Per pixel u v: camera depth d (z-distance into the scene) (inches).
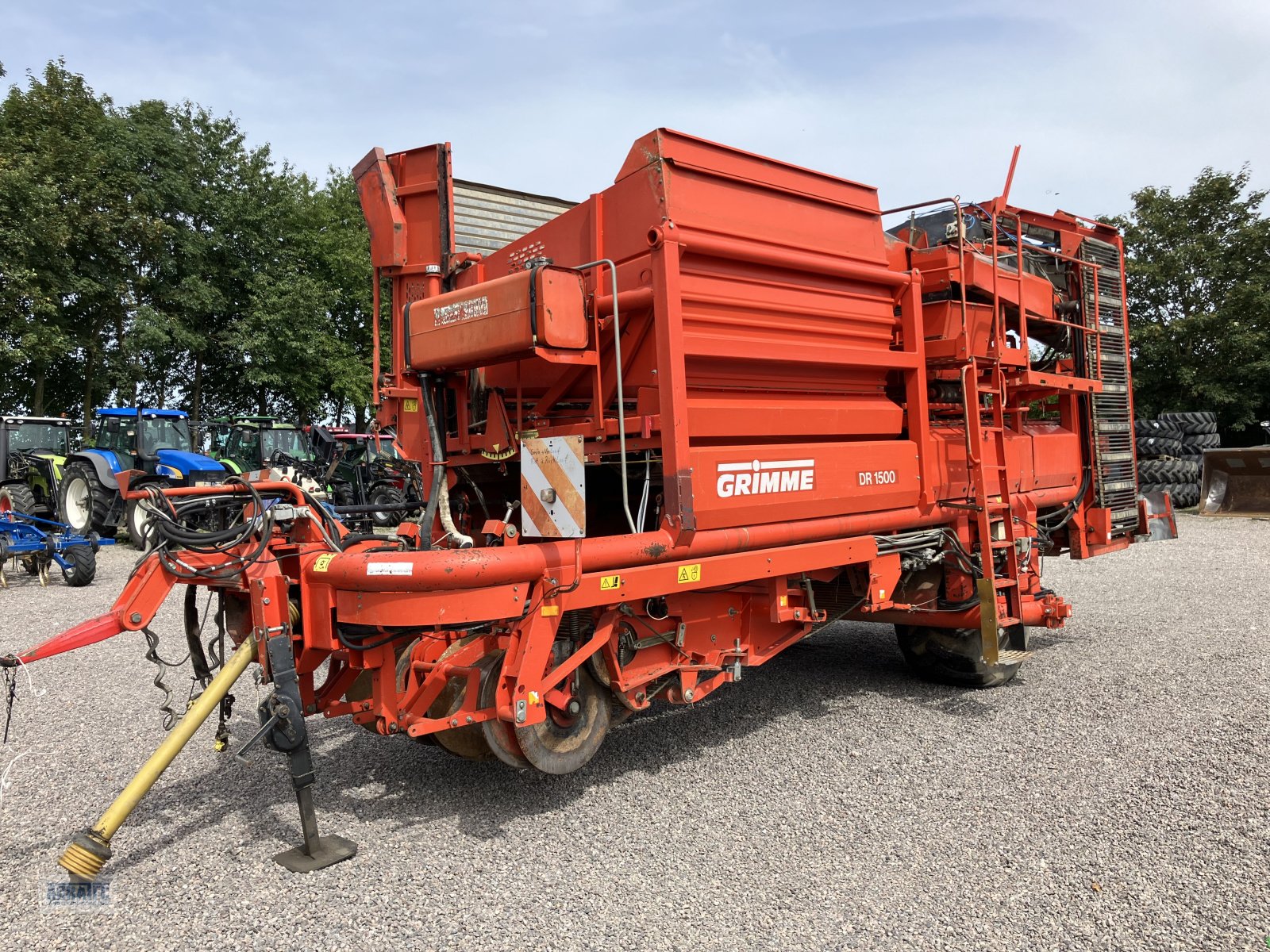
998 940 97.1
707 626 157.6
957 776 147.6
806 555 158.2
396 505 190.9
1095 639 251.1
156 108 965.2
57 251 784.9
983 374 205.3
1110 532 242.4
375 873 115.3
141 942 99.5
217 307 987.3
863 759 157.2
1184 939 96.7
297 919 103.7
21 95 852.0
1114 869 112.8
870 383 177.0
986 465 199.6
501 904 106.8
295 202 1080.8
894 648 251.4
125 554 505.4
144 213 907.4
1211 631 254.1
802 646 256.2
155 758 113.0
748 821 131.0
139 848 123.9
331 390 1085.1
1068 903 104.9
